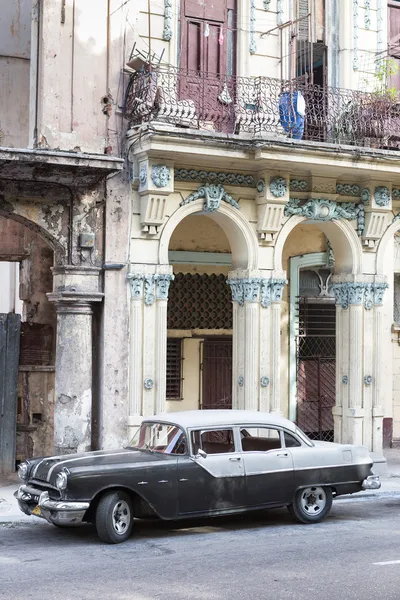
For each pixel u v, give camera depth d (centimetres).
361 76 1739
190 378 1817
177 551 988
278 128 1542
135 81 1459
